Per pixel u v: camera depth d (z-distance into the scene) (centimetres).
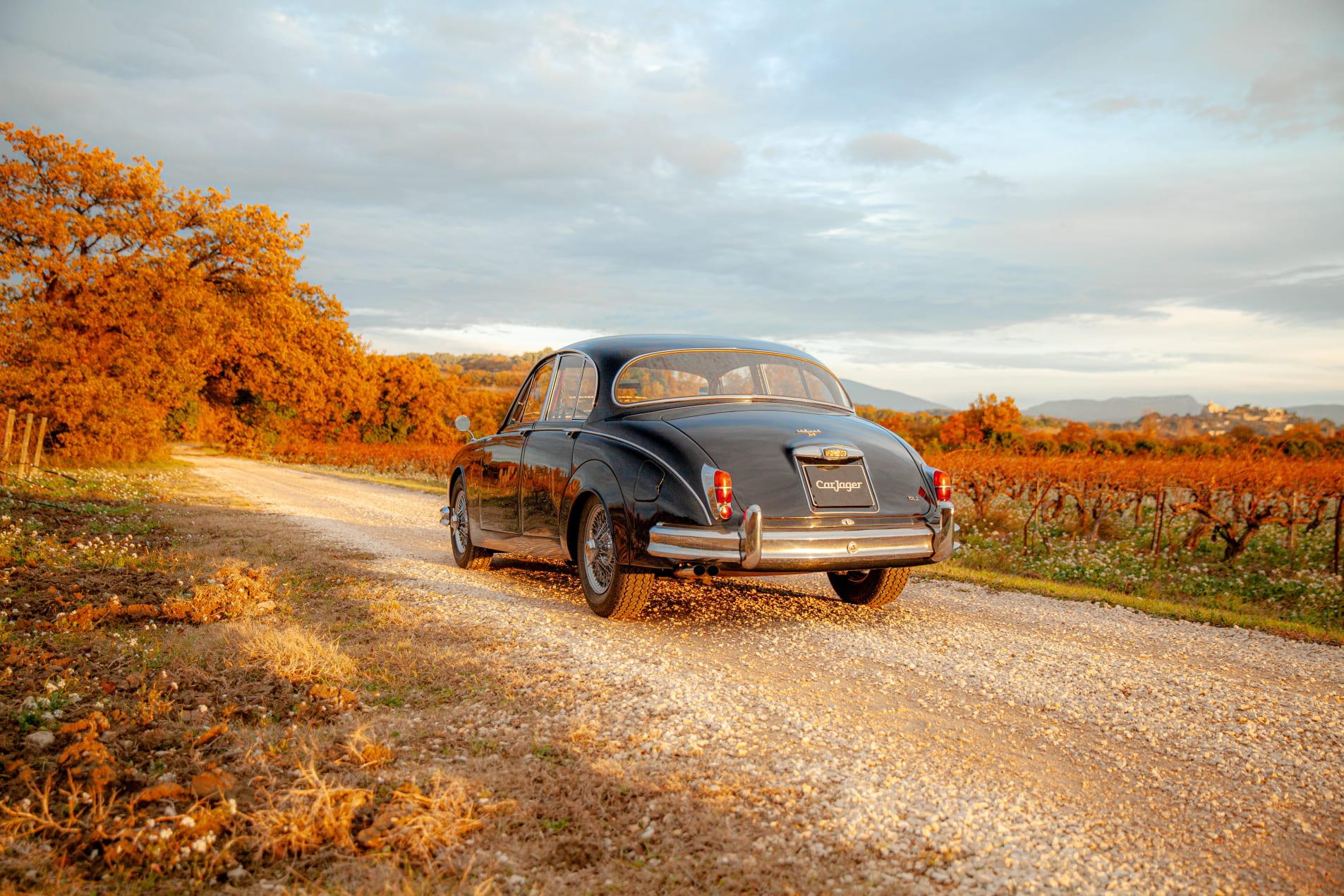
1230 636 532
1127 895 230
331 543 938
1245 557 1038
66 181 2972
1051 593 680
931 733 352
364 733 337
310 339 4612
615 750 327
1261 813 282
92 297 2808
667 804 280
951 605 629
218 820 254
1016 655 478
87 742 305
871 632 532
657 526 504
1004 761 323
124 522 1028
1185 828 271
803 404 614
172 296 3000
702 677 427
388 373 5372
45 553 728
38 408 2353
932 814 276
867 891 229
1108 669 450
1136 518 1238
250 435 4956
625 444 549
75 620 499
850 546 504
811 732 350
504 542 714
